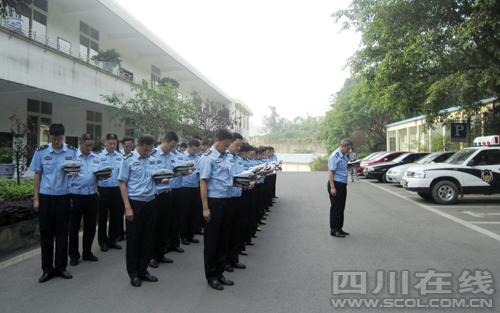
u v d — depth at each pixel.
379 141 31.88
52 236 4.49
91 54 13.76
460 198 10.87
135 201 4.27
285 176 21.53
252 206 5.99
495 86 11.06
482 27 9.65
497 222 7.34
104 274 4.64
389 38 11.71
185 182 6.12
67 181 4.57
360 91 13.59
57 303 3.74
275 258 5.20
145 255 4.34
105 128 14.98
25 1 6.66
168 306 3.64
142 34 14.84
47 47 9.38
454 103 13.20
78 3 12.01
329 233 6.67
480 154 9.71
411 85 11.71
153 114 11.86
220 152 4.33
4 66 8.17
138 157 4.37
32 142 10.43
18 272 4.70
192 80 22.73
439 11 10.41
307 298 3.80
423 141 21.52
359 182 16.62
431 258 5.05
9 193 6.86
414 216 8.16
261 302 3.71
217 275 4.21
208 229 4.15
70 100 11.91
